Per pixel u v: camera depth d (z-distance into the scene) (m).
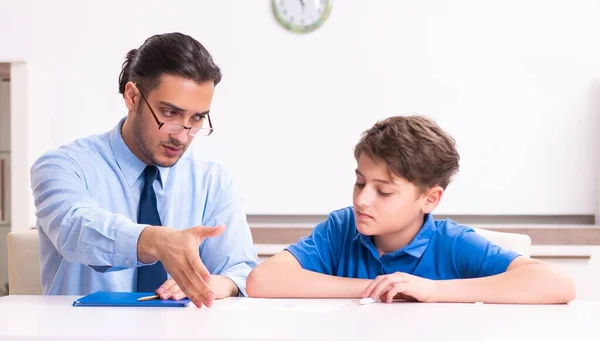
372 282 1.30
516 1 3.29
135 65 1.51
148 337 0.90
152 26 3.44
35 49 3.47
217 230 1.19
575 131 3.27
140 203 1.66
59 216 1.39
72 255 1.33
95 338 0.91
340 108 3.35
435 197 1.47
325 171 3.35
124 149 1.66
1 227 3.33
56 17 3.47
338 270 1.54
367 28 3.34
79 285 1.63
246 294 1.48
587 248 2.82
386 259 1.48
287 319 1.05
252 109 3.38
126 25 3.44
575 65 3.27
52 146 3.47
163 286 1.31
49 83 3.46
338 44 3.35
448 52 3.31
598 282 2.82
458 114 3.30
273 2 3.37
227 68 3.39
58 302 1.28
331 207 3.35
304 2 3.35
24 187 3.20
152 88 1.47
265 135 3.37
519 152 3.28
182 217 1.72
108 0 3.45
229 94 3.39
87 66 3.46
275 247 2.89
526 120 3.28
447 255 1.47
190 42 1.48
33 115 3.29
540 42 3.28
